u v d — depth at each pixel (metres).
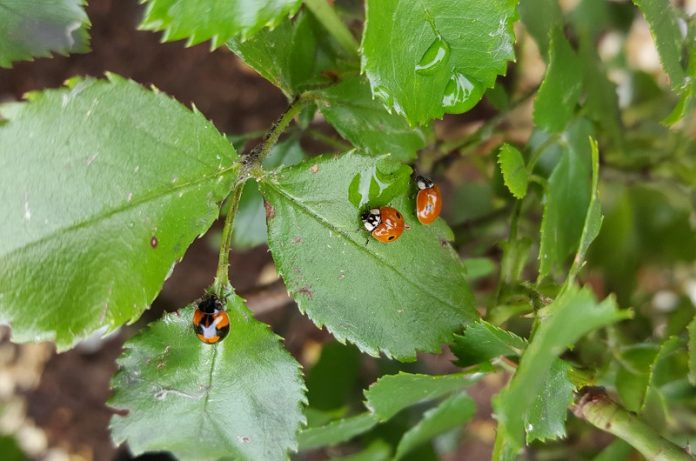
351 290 0.16
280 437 0.16
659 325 0.21
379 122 0.17
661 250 0.21
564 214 0.18
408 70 0.16
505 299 0.17
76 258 0.15
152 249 0.16
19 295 0.15
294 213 0.16
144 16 0.15
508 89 0.23
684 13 0.17
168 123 0.16
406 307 0.16
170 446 0.17
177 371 0.16
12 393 0.27
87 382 0.27
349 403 0.22
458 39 0.16
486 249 0.22
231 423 0.17
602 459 0.19
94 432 0.28
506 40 0.16
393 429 0.20
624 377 0.18
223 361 0.16
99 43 0.25
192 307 0.16
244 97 0.26
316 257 0.16
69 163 0.15
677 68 0.17
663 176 0.21
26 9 0.16
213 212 0.16
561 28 0.19
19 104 0.15
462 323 0.16
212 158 0.16
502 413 0.15
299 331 0.26
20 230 0.15
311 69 0.17
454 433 0.22
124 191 0.15
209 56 0.26
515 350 0.16
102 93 0.15
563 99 0.18
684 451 0.16
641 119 0.23
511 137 0.23
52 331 0.15
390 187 0.16
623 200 0.21
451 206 0.25
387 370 0.22
